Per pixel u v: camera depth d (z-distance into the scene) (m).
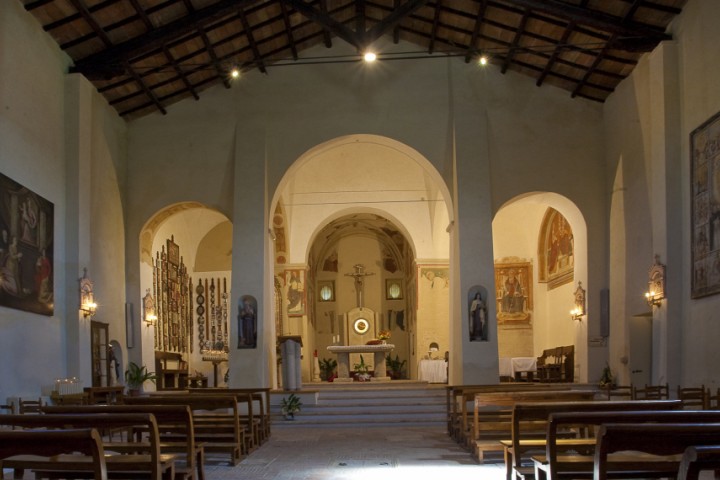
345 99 20.67
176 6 16.42
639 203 17.66
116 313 19.44
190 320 27.11
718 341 13.52
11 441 4.86
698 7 14.56
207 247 27.78
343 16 19.84
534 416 7.75
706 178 14.06
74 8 15.16
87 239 16.94
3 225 13.16
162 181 20.56
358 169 27.25
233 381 19.08
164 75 19.16
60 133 16.36
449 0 17.86
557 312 24.86
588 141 20.28
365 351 24.16
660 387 14.46
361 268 35.94
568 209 20.69
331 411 17.86
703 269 14.13
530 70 20.12
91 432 4.81
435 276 27.27
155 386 21.39
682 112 15.39
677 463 6.15
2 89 13.48
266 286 19.77
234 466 10.64
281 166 20.48
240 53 19.64
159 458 6.57
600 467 4.87
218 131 20.66
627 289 18.30
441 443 13.30
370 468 10.38
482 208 19.70
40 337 14.78
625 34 16.19
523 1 16.05
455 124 20.22
